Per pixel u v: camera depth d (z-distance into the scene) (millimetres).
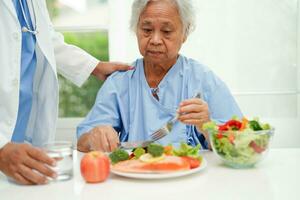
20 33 1387
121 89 1594
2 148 1063
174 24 1426
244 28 2057
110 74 1722
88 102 2303
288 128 2115
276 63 2072
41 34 1520
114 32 2146
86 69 1757
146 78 1581
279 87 2088
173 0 1419
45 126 1613
